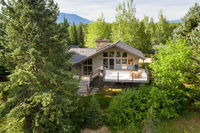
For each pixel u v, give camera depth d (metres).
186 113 13.81
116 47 21.41
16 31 9.01
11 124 9.64
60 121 9.95
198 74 12.91
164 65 13.62
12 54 8.62
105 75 19.58
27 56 9.39
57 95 10.06
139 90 14.45
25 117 10.11
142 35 33.16
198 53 13.04
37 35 9.05
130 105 13.16
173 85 13.38
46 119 9.93
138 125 12.38
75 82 10.73
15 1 9.08
